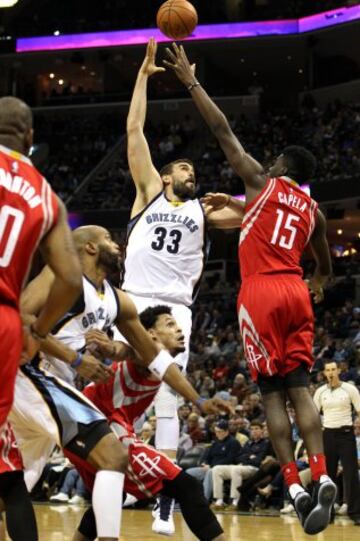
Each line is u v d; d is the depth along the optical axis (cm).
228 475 1292
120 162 3278
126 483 475
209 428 1462
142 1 3656
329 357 1834
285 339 522
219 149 3169
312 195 2662
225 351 2100
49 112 3625
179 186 653
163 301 639
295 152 557
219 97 3516
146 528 938
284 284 525
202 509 465
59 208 346
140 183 668
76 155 3403
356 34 3356
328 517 488
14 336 333
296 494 492
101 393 489
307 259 2489
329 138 3009
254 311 523
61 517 1073
